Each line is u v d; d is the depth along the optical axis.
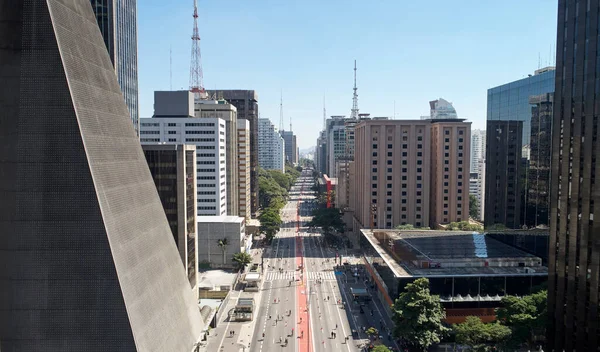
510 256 110.62
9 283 39.88
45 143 40.16
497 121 145.25
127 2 132.75
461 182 190.38
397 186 190.38
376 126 188.75
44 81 40.19
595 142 70.38
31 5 40.22
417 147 189.50
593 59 71.88
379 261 120.69
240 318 106.50
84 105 41.88
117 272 40.16
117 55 123.56
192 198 109.75
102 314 39.88
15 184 39.97
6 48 39.97
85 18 46.09
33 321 39.81
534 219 120.31
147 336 42.00
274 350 89.88
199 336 53.03
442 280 97.75
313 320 106.69
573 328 74.62
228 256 147.75
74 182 40.16
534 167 122.00
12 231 39.94
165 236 51.69
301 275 146.38
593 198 70.25
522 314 81.88
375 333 95.69
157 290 46.12
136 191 47.25
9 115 39.94
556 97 82.19
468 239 135.12
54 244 40.00
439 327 83.12
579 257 73.31
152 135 175.62
